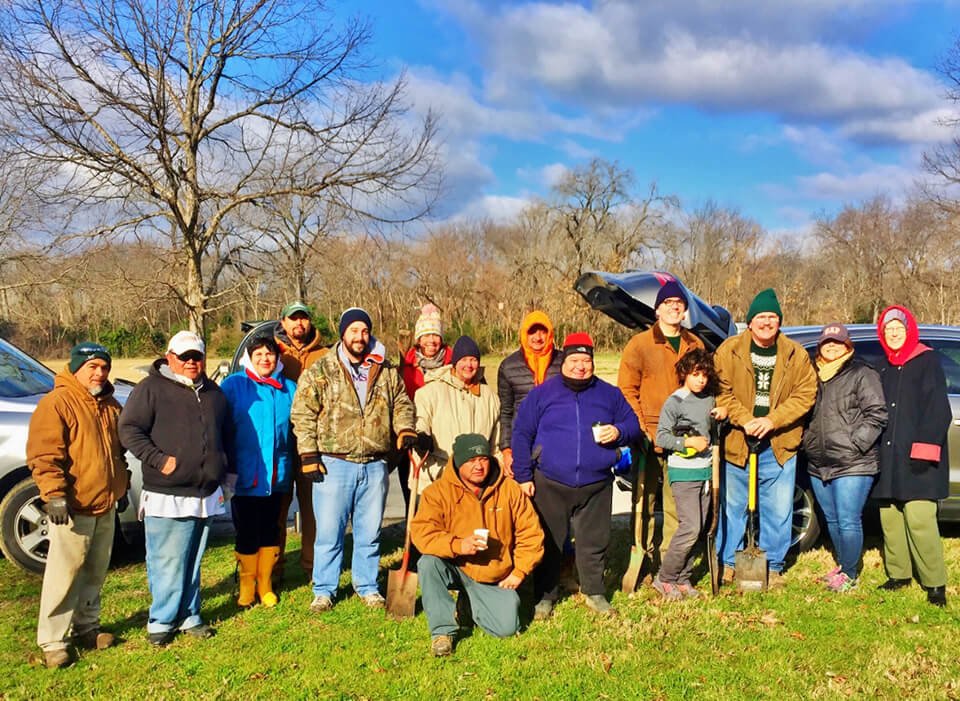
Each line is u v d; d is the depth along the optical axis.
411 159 12.88
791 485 5.23
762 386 5.12
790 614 4.77
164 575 4.37
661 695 3.79
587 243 53.59
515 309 37.69
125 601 5.10
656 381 5.20
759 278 49.75
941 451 4.84
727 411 5.05
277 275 14.05
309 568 5.61
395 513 7.54
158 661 4.19
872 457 5.02
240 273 13.98
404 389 5.07
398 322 30.02
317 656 4.23
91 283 12.98
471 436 4.46
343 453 4.85
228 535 6.85
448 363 5.57
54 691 3.85
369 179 12.71
